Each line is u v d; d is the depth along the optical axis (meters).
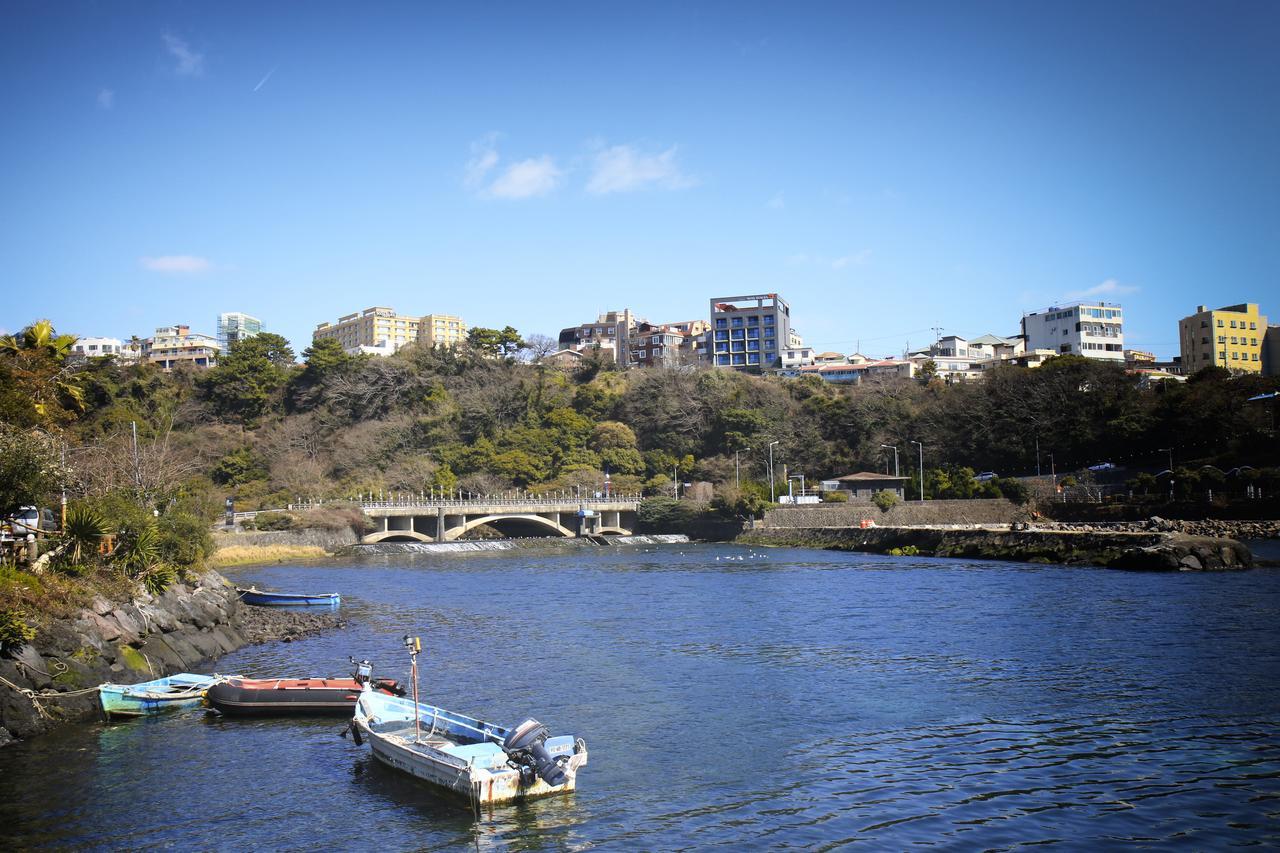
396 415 192.25
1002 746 32.66
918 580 84.06
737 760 31.80
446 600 76.25
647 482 182.50
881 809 27.09
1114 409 169.00
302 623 62.22
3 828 26.45
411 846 25.08
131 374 186.62
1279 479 126.38
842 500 157.62
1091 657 46.41
